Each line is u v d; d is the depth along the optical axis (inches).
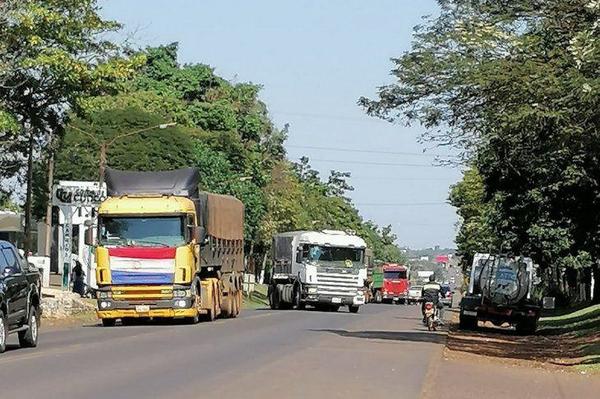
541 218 2500.0
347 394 768.3
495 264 2018.9
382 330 1763.0
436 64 1298.0
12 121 1743.4
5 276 1099.3
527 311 1989.4
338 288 2674.7
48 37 1771.7
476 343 1596.9
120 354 1078.4
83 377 843.4
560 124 1207.6
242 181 3927.2
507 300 1988.2
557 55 1216.8
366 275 2753.4
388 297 4734.3
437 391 837.2
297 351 1167.6
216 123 4284.0
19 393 728.3
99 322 1852.9
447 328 2049.7
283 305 2866.6
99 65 1827.0
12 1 1723.7
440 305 2049.7
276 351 1158.3
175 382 817.5
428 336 1669.5
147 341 1284.4
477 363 1182.3
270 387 796.6
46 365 947.3
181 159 3316.9
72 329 1573.6
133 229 1673.2
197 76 4564.5
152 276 1662.2
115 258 1659.7
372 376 917.8
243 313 2394.2
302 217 5246.1
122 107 3543.3
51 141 2229.3
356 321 2039.9
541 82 1197.7
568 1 1223.5
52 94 1836.9
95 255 1681.8
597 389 938.1
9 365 943.7
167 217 1674.5
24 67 1737.2
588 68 1143.6
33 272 1210.0
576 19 1223.5
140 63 1875.0
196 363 989.2
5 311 1082.1
